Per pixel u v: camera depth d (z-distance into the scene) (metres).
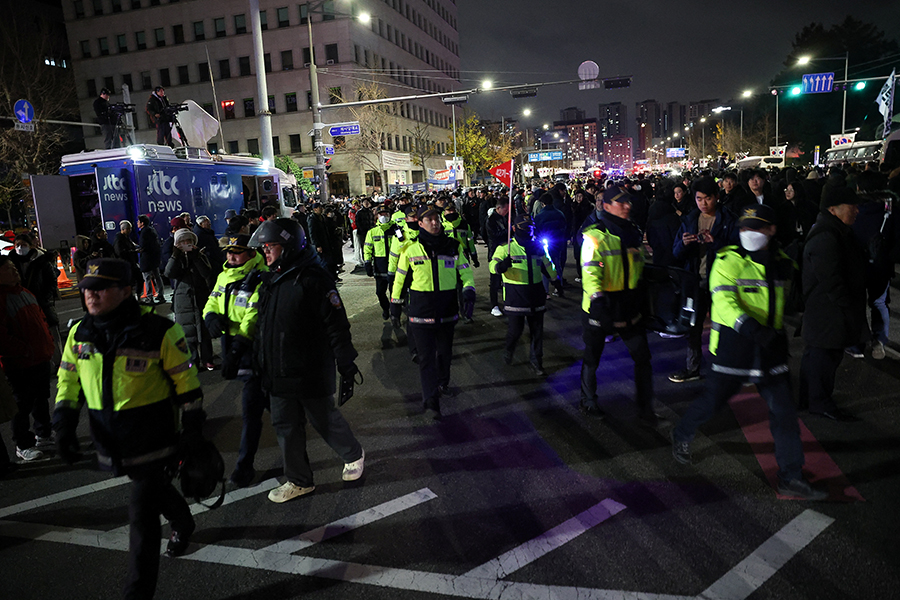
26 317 5.18
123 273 2.99
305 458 4.23
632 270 4.86
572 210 15.22
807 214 8.10
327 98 53.34
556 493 4.12
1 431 6.07
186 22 55.28
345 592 3.23
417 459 4.77
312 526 3.89
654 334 8.14
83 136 58.84
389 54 62.28
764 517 3.68
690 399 5.68
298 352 3.91
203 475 3.14
